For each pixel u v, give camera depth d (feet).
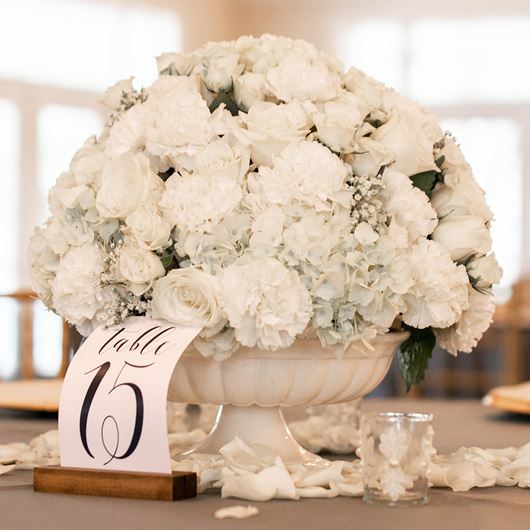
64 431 4.92
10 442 6.39
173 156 5.08
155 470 4.66
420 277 5.00
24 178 31.53
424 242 5.09
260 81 5.28
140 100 5.73
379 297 4.84
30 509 4.38
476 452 5.35
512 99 36.73
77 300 5.17
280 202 4.78
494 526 4.06
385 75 38.14
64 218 5.25
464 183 5.42
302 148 4.87
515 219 36.47
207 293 4.78
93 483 4.70
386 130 5.17
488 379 22.68
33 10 31.81
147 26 35.17
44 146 32.01
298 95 5.20
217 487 4.82
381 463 4.50
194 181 4.94
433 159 5.36
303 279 4.80
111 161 5.05
